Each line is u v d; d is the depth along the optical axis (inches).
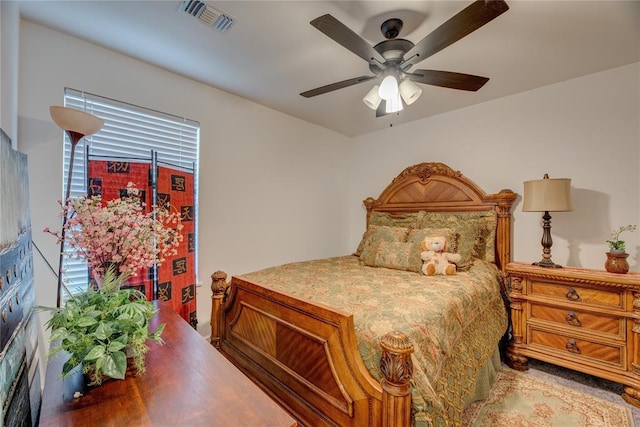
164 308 65.4
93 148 79.3
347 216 164.2
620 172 91.9
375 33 72.3
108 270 44.0
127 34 74.7
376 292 70.1
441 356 53.4
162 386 36.8
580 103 98.2
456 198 123.6
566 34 73.5
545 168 105.1
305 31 73.1
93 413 32.0
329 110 127.0
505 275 105.6
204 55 84.5
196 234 100.7
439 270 91.4
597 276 79.1
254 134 118.4
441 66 89.6
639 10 64.2
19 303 41.4
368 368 49.4
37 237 69.9
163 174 84.3
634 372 73.9
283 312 63.9
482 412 70.2
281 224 129.3
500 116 115.0
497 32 72.7
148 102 89.2
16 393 37.2
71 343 35.0
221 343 83.8
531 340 90.6
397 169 147.3
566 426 65.5
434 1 61.7
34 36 70.2
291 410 60.3
